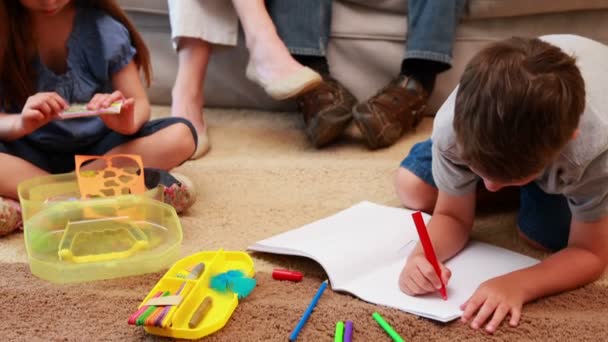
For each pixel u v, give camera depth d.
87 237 1.08
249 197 1.30
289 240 1.04
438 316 0.85
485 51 0.79
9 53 1.18
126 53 1.28
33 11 1.20
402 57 1.67
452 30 1.58
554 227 1.05
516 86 0.73
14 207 1.13
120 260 0.99
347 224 1.10
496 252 1.03
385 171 1.42
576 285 0.93
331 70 1.71
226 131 1.69
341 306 0.89
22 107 1.23
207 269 0.94
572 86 0.75
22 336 0.84
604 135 0.83
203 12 1.58
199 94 1.62
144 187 1.15
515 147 0.74
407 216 1.13
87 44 1.25
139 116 1.26
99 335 0.84
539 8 1.58
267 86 1.46
